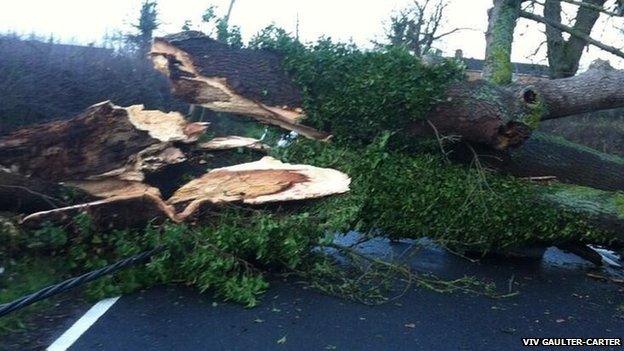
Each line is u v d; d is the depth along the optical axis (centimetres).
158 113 525
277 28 604
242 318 460
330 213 517
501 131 617
